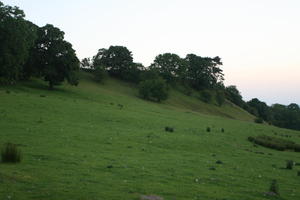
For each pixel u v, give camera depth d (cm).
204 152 4078
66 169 2344
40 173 2136
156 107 9856
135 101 10394
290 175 3192
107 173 2366
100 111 6391
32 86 8838
